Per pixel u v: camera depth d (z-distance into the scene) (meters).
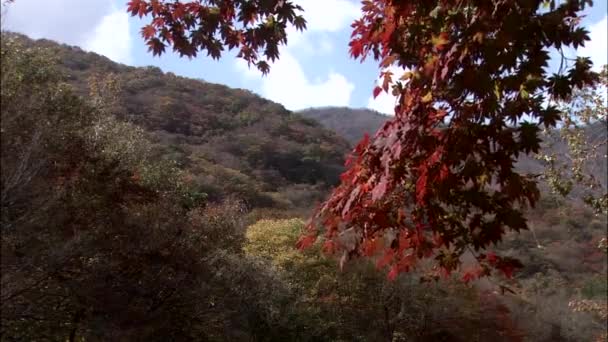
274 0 4.83
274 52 5.15
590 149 11.78
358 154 3.83
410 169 3.73
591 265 38.69
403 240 4.17
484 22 3.42
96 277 7.11
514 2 3.44
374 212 3.98
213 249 9.99
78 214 7.04
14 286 5.93
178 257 8.64
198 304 9.17
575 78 3.57
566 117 11.68
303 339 15.16
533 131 3.48
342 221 4.11
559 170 11.99
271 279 14.22
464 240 3.90
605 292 32.97
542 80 3.54
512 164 3.53
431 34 3.82
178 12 5.15
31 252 6.12
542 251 40.28
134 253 7.95
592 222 44.09
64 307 7.23
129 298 7.83
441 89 3.53
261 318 13.74
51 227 6.34
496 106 3.49
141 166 10.62
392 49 4.05
